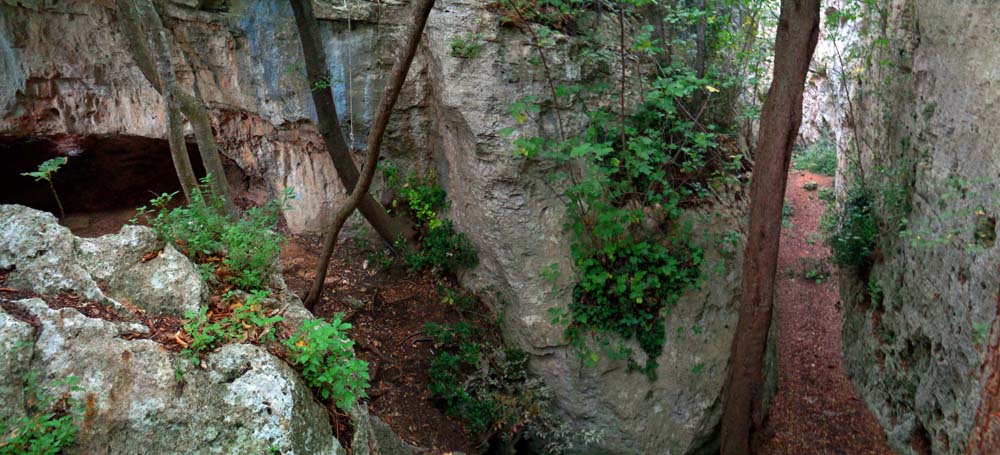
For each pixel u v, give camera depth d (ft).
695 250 28.96
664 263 28.45
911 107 26.53
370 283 30.73
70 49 30.01
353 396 13.73
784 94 21.77
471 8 28.17
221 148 33.37
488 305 29.84
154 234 14.47
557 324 27.89
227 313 14.06
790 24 21.49
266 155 32.78
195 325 12.84
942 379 22.58
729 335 29.66
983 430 18.97
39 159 33.60
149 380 11.74
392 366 26.96
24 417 10.63
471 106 27.96
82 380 11.33
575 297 28.04
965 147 21.27
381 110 20.25
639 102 29.89
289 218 33.17
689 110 31.42
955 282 21.52
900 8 28.66
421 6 18.10
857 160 35.68
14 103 29.81
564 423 27.94
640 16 31.96
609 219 26.63
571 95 28.84
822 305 38.45
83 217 35.01
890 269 28.27
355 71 30.04
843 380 32.42
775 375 32.55
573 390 27.73
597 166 27.99
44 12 29.09
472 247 30.27
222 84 30.83
